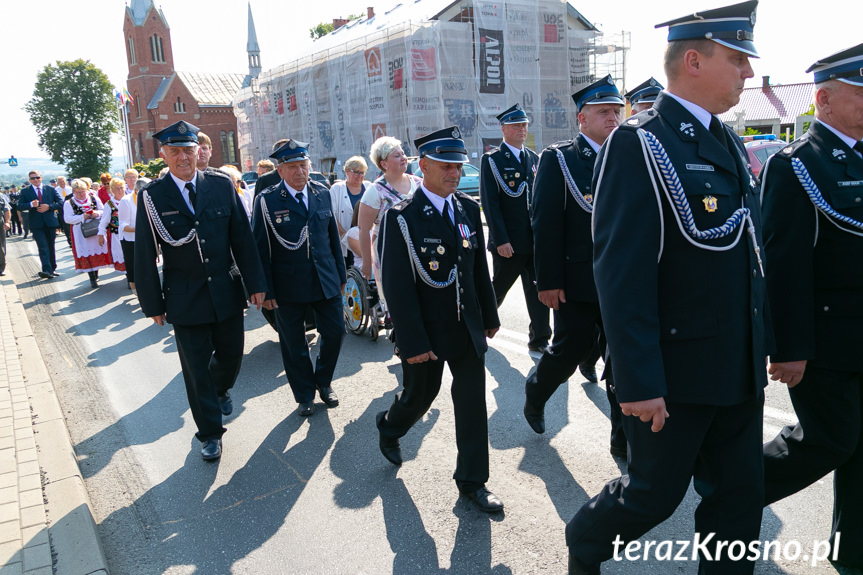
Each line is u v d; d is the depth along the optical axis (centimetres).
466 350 328
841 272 247
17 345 676
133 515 359
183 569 306
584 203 372
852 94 244
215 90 6712
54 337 776
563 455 393
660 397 200
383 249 325
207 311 413
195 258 412
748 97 4538
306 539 324
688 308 208
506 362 567
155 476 405
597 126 378
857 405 258
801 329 248
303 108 3281
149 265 408
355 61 2789
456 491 360
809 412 263
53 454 408
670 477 218
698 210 204
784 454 275
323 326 498
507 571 288
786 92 4488
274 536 329
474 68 2550
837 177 246
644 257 203
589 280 374
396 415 374
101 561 296
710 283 206
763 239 258
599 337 396
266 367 617
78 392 574
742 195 215
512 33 2578
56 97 7094
